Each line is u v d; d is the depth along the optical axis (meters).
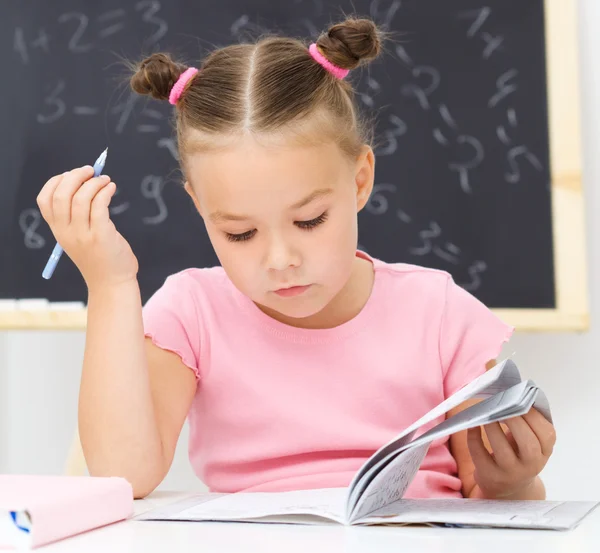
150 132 1.98
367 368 1.11
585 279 1.83
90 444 0.98
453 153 1.90
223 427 1.13
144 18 2.00
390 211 1.91
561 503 0.81
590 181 1.91
